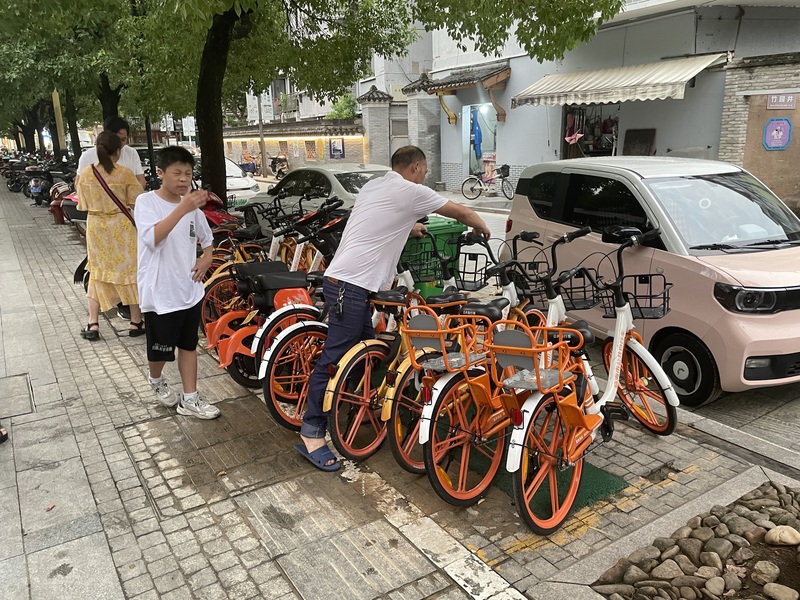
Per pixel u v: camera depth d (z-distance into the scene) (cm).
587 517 309
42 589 267
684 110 1198
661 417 404
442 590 262
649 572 269
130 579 273
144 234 377
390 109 2311
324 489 338
